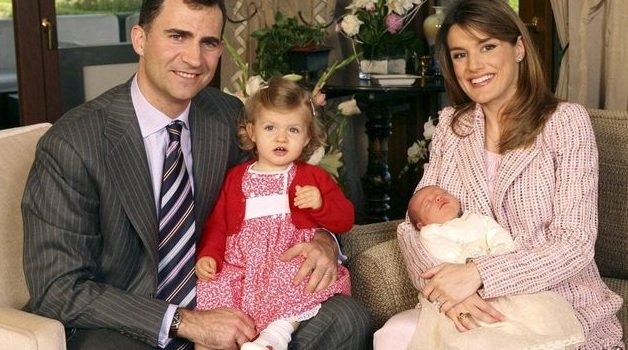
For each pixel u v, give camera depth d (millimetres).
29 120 4363
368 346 2314
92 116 2189
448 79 2498
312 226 2422
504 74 2311
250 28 4527
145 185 2207
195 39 2162
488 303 2176
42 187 2131
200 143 2346
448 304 2156
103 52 4590
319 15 4531
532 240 2273
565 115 2305
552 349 2074
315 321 2246
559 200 2262
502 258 2176
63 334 1930
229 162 2465
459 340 2072
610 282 2602
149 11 2166
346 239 2627
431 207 2357
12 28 4312
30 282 2123
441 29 2434
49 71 4375
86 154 2131
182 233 2281
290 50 4035
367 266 2439
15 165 2271
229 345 2143
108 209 2160
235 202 2404
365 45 4039
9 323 1894
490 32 2283
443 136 2504
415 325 2189
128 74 4691
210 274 2295
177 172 2275
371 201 4133
